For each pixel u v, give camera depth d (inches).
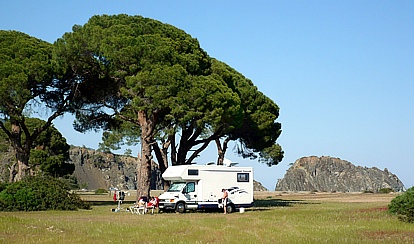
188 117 1414.9
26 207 1346.0
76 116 1748.3
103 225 898.1
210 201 1386.6
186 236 755.4
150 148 1525.6
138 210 1312.7
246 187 1434.5
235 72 2025.1
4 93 1412.4
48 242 677.3
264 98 2004.2
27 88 1493.6
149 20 1592.0
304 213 1255.5
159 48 1445.6
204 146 1815.9
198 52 1599.4
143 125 1525.6
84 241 692.1
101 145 2004.2
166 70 1405.0
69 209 1409.9
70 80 1601.9
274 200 2427.4
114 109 1667.1
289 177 7652.6
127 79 1411.2
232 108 1540.4
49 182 1434.5
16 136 1640.0
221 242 693.3
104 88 1625.2
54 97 1656.0
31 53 1509.6
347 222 987.3
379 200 2343.8
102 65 1466.5
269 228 877.8
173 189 1390.3
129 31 1475.1
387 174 7760.8
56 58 1498.5
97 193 4079.7
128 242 683.4
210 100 1460.4
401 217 982.4
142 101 1417.3
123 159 7500.0
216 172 1402.6
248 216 1195.3
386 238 735.1
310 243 676.7
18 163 1648.6
